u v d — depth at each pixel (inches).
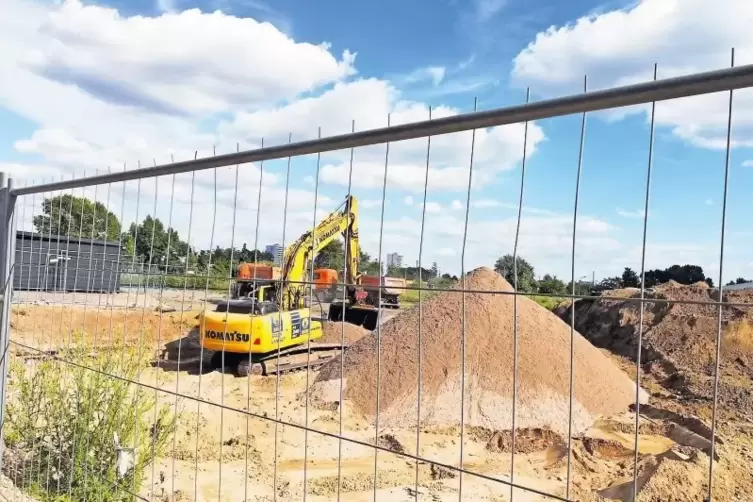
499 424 332.5
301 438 297.7
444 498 226.8
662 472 237.9
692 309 600.7
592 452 293.9
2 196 168.1
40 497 157.0
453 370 360.8
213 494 210.2
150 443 176.6
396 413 343.0
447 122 82.0
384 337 408.2
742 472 249.0
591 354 400.8
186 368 457.4
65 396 177.2
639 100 66.0
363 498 224.5
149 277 137.2
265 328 422.9
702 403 394.0
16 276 170.1
